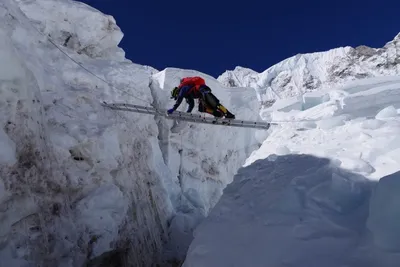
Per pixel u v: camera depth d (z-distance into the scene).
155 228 9.26
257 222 3.04
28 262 4.49
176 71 13.28
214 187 14.30
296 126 6.55
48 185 5.66
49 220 5.41
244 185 4.26
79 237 6.12
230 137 15.37
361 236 2.29
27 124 5.27
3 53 4.80
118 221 6.96
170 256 9.27
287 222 2.79
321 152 4.23
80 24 10.59
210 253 2.93
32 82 5.96
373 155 3.61
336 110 9.51
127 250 7.34
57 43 9.55
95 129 7.54
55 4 9.95
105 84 9.43
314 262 2.21
